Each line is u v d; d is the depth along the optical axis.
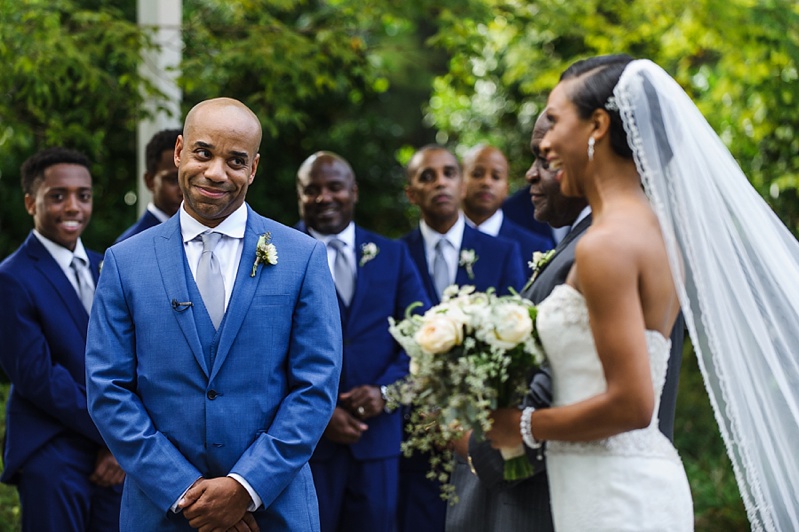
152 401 3.39
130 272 3.47
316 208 5.22
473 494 3.34
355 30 7.38
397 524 5.30
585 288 2.68
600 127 2.81
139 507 3.39
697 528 6.63
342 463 4.96
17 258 4.75
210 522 3.24
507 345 2.78
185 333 3.39
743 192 2.96
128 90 6.54
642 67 2.82
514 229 6.10
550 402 2.87
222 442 3.35
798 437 2.93
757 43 7.90
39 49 6.00
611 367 2.66
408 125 12.90
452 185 5.62
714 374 2.84
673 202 2.81
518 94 12.12
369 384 5.04
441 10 7.11
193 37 6.88
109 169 10.47
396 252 5.31
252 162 3.54
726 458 7.39
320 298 3.54
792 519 2.92
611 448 2.81
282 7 7.18
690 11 8.30
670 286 2.77
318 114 11.94
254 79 7.54
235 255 3.53
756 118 8.93
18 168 9.86
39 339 4.62
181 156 3.51
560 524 2.86
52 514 4.57
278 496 3.43
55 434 4.62
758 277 2.95
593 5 7.98
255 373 3.42
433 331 2.81
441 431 3.02
